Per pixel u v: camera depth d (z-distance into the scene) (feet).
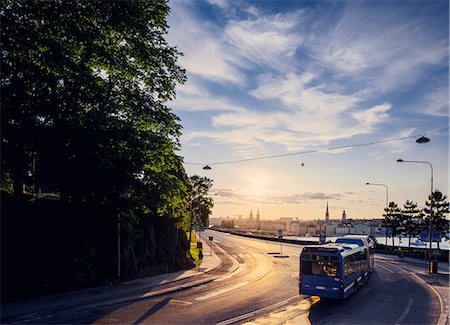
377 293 67.15
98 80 60.70
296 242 219.20
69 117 57.77
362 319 48.03
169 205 72.84
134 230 76.07
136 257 79.71
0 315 45.80
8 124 53.83
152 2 68.28
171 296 60.64
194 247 168.55
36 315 46.26
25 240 60.29
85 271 65.26
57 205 66.64
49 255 61.82
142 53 66.44
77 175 56.54
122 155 59.82
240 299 59.57
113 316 46.68
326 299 61.21
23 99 51.52
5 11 54.13
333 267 58.03
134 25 63.77
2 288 54.29
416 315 50.31
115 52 66.13
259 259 129.29
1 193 63.31
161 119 69.92
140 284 69.26
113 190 62.75
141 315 47.65
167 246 93.04
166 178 69.72
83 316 46.32
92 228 74.13
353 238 81.71
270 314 50.16
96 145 55.21
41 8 58.54
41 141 53.16
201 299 58.85
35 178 58.13
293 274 92.07
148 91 73.51
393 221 228.63
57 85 62.59
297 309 53.62
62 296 56.80
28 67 55.72
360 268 72.23
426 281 82.28
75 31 59.62
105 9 62.90
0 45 52.19
